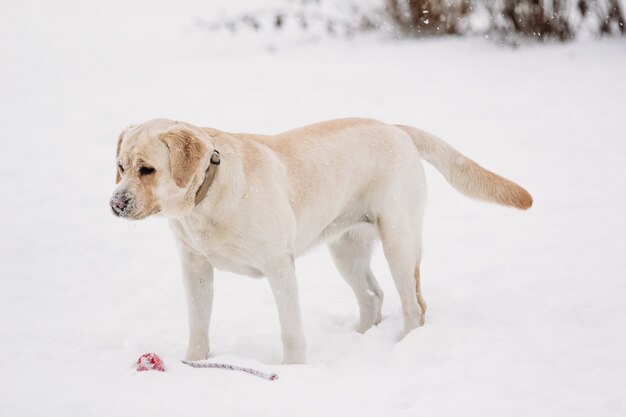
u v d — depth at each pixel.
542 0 14.84
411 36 16.73
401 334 5.37
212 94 13.60
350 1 18.03
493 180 5.70
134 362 4.71
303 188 5.02
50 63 18.27
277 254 4.71
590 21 15.38
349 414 3.80
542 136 10.09
